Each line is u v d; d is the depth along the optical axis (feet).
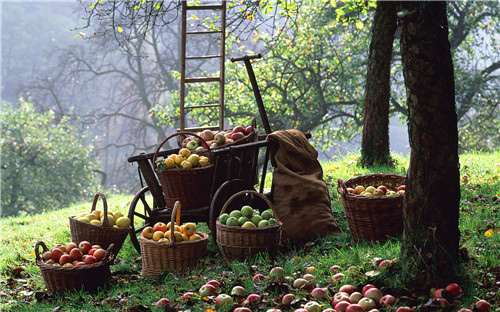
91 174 85.97
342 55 59.98
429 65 12.80
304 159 21.18
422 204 13.35
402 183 19.39
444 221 13.28
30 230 30.96
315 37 57.77
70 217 20.08
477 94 60.13
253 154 21.38
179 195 20.12
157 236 17.98
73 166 78.64
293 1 31.68
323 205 20.07
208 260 18.76
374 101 32.01
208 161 20.31
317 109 63.41
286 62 61.05
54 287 17.30
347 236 19.45
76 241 19.81
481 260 14.42
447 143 13.08
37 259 17.70
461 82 59.36
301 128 61.05
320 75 61.16
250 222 18.31
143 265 18.29
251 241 17.97
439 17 12.71
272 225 18.33
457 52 64.44
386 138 32.32
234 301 14.16
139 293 16.40
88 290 17.39
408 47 12.97
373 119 32.17
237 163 20.88
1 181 73.46
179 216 18.58
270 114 60.54
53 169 76.84
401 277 13.58
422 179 13.30
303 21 55.72
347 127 64.69
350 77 55.98
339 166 33.81
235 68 58.29
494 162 29.99
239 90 57.98
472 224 18.40
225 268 17.70
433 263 13.28
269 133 22.62
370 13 58.23
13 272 20.83
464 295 12.68
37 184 75.20
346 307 12.26
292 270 15.64
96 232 19.52
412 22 12.76
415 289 13.32
